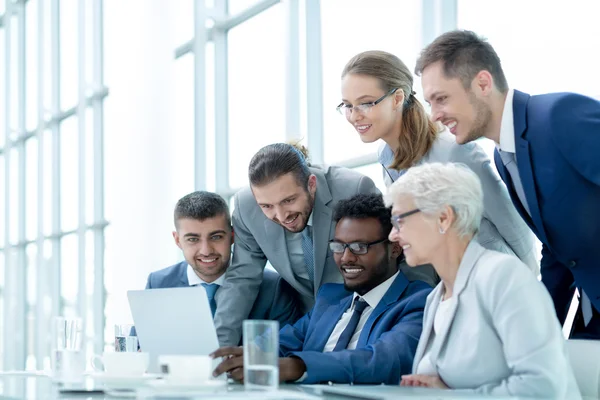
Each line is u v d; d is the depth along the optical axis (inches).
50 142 347.9
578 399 72.9
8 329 377.7
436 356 77.7
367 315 98.2
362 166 181.9
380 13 174.9
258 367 65.7
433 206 77.7
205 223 120.4
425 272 105.0
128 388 73.5
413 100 107.7
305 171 110.6
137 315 90.7
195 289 84.4
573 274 92.4
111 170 273.7
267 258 121.0
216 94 239.0
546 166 88.9
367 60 106.7
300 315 125.3
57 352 87.2
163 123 240.4
